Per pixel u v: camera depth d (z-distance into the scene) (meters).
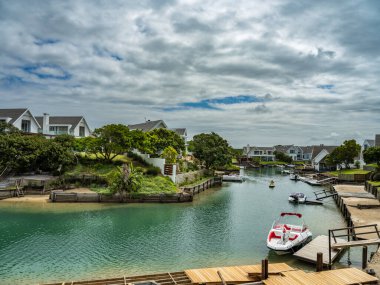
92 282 16.77
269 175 94.94
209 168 81.62
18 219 33.03
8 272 20.02
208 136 79.62
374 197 45.19
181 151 81.75
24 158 45.78
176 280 17.48
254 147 156.75
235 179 77.31
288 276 17.64
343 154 88.75
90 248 24.73
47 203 40.97
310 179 78.56
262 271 17.38
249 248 25.36
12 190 43.72
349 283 16.80
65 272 20.14
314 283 16.77
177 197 45.28
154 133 68.38
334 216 38.75
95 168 52.28
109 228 30.53
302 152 149.62
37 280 18.91
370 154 65.38
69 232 28.88
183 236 28.39
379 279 17.56
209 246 25.75
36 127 65.62
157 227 31.33
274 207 43.69
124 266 21.33
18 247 24.67
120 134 53.00
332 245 20.45
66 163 49.97
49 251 23.89
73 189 46.12
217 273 18.38
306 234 26.34
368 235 26.33
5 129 53.53
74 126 70.31
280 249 22.95
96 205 41.06
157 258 22.91
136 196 43.75
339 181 71.25
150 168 52.97
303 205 46.03
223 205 44.25
